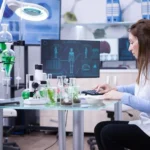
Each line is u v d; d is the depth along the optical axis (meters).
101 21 4.17
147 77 1.44
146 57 1.43
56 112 3.53
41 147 3.04
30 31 4.05
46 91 1.50
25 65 3.55
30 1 4.02
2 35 1.66
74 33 4.22
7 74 1.67
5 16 3.96
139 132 1.42
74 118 1.52
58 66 2.07
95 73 2.16
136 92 1.55
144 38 1.44
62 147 2.08
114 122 1.69
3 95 2.30
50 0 4.08
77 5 4.23
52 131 3.75
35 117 3.95
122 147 1.45
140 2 4.08
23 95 1.56
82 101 1.46
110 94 1.48
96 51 2.15
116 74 3.32
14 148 2.73
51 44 2.05
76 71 2.11
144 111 1.41
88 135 3.56
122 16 4.13
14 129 3.57
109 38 4.03
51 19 4.09
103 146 1.50
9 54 1.59
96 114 3.44
